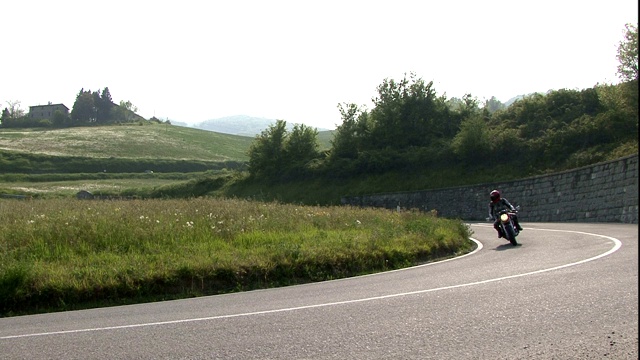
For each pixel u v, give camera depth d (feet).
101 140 382.63
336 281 36.19
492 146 131.75
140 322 24.35
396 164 153.38
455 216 124.98
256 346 18.95
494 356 16.60
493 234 68.59
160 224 51.24
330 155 172.35
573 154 113.91
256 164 185.37
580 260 34.17
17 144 349.82
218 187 194.18
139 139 398.62
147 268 36.50
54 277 33.96
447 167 141.59
